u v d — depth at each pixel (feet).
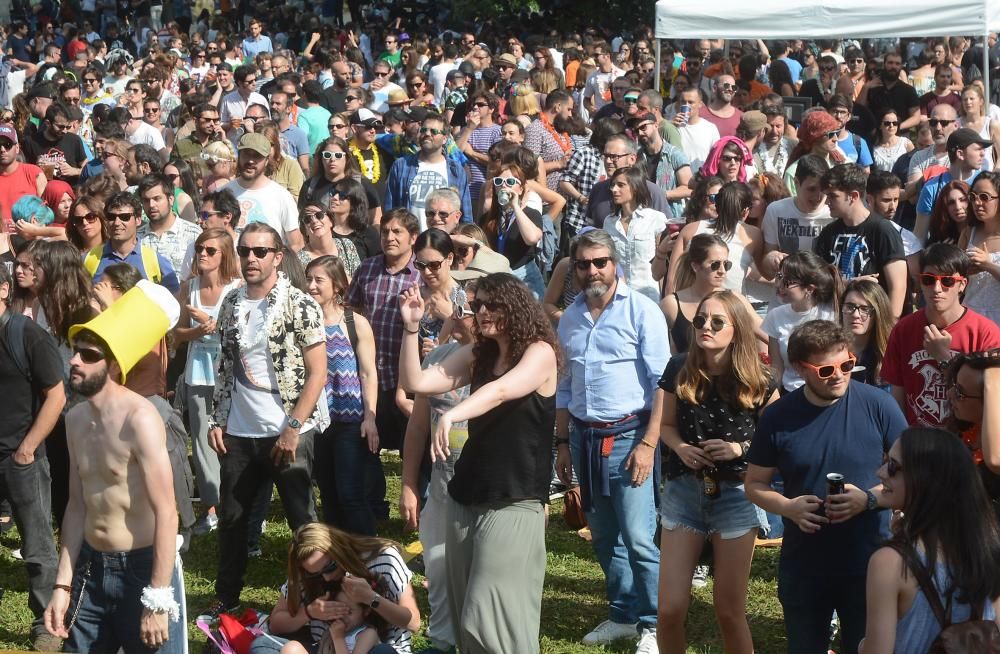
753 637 19.57
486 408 14.26
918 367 19.01
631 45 70.54
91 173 38.29
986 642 11.03
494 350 15.17
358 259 28.37
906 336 19.22
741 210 25.31
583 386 19.02
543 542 15.28
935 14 39.52
